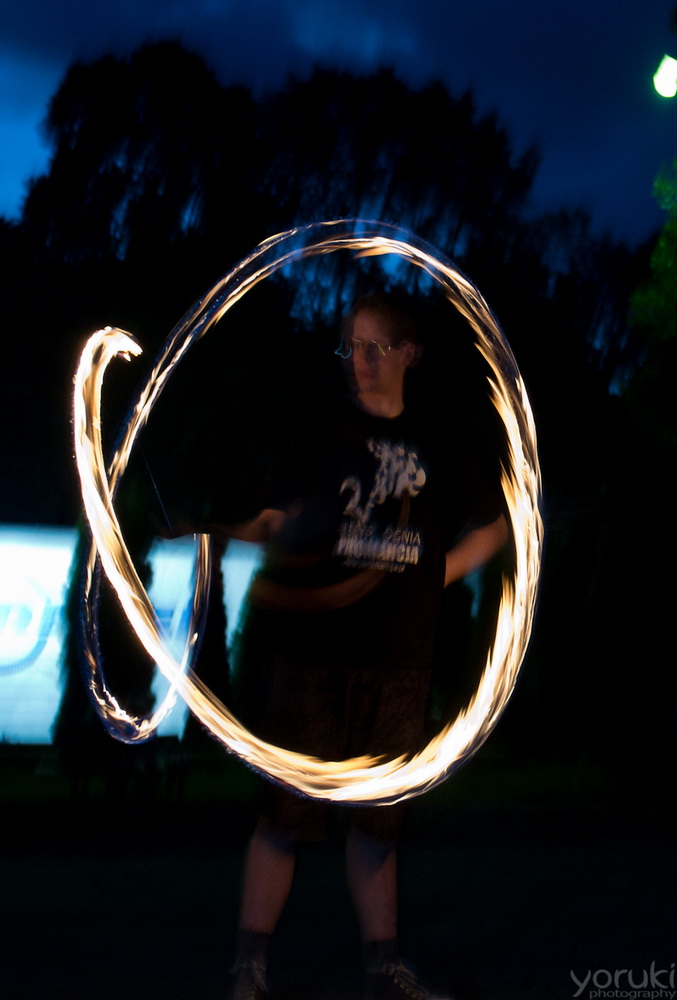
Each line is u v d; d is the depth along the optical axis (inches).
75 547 389.4
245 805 402.3
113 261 877.2
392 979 131.4
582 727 580.1
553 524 721.0
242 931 129.8
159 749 379.2
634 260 1068.5
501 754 573.0
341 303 887.7
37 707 572.1
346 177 1148.5
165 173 1050.1
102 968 148.6
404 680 131.5
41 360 877.8
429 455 136.2
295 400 733.9
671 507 583.8
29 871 236.4
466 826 340.8
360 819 133.6
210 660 396.5
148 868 243.3
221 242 854.5
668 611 582.9
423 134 1167.6
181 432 696.4
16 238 981.2
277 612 130.8
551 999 135.3
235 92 1095.6
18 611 574.6
